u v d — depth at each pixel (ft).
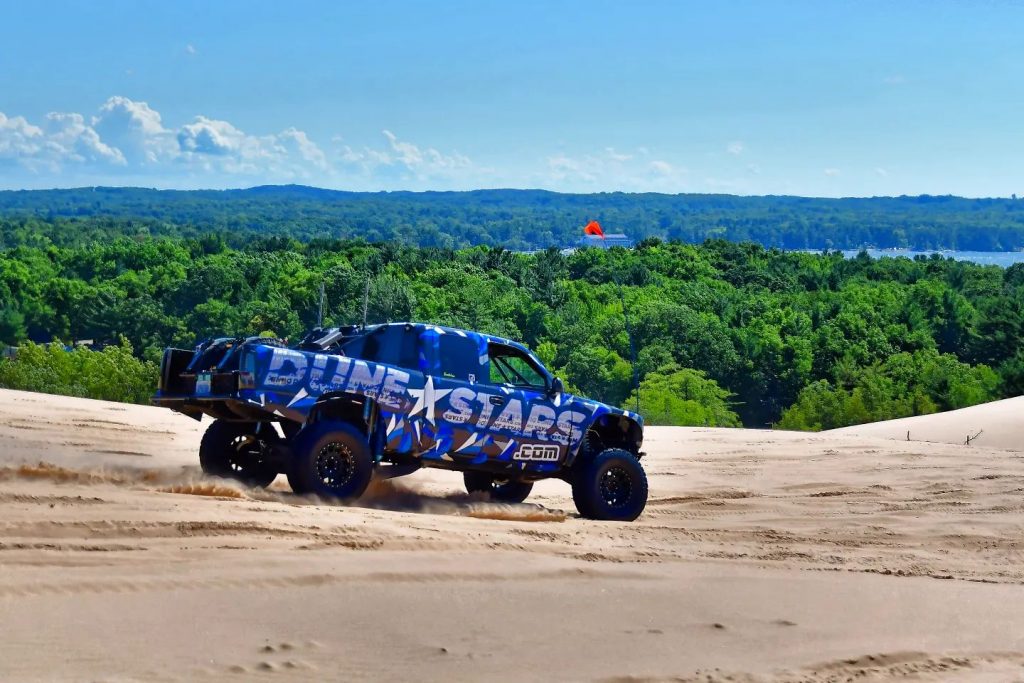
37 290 562.66
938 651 21.48
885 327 495.82
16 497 26.27
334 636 18.49
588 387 393.50
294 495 33.01
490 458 37.70
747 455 69.77
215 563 22.49
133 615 18.45
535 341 473.26
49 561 21.18
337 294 506.48
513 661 18.15
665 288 601.62
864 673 19.51
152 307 533.55
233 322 505.25
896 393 404.16
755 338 450.71
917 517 42.52
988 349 479.41
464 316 480.64
